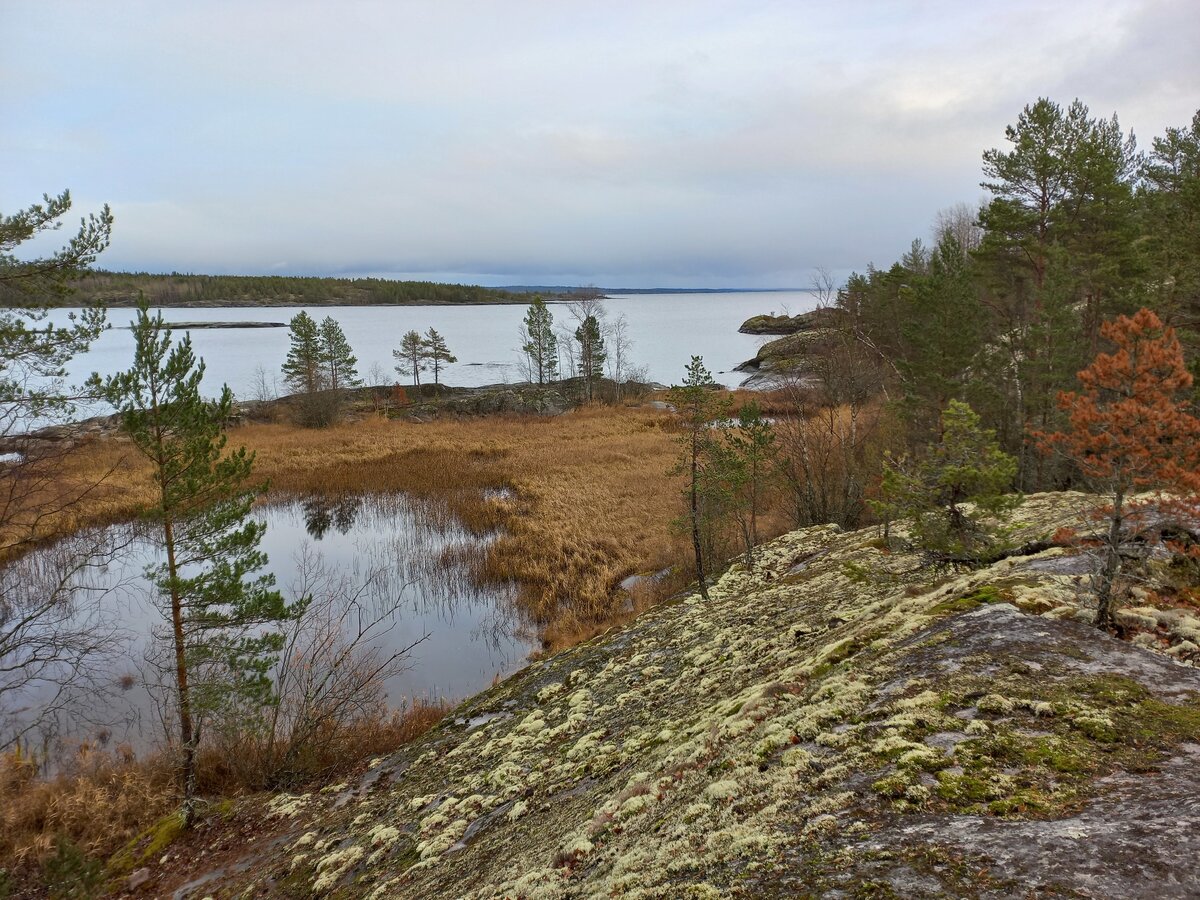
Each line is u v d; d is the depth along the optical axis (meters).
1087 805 3.53
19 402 11.42
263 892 8.95
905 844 3.56
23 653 18.20
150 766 13.30
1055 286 20.38
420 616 20.84
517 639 19.31
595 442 45.91
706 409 18.00
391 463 40.59
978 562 9.83
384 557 25.61
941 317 24.69
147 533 20.08
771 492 28.83
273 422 57.75
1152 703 4.49
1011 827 3.47
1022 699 4.84
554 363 76.94
